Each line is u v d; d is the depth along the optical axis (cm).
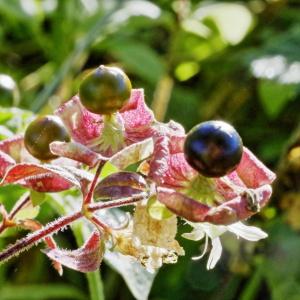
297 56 28
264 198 13
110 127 14
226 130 13
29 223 15
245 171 13
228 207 12
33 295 26
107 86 14
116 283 27
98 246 14
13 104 22
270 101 27
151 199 13
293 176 24
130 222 14
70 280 28
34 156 15
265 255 25
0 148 16
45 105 27
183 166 13
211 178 13
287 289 25
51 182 15
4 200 19
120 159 13
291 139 24
